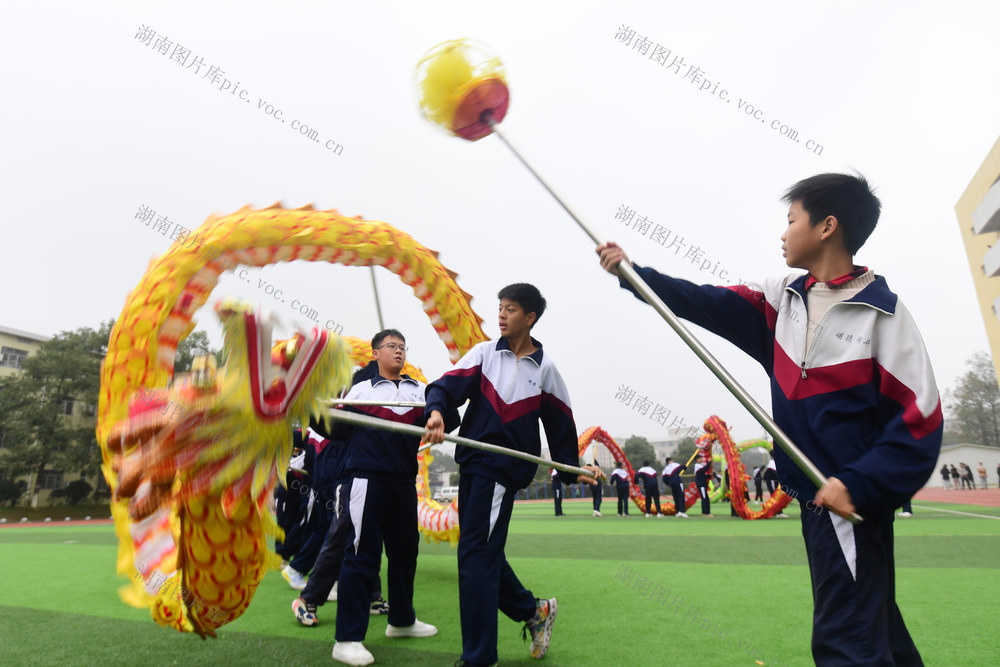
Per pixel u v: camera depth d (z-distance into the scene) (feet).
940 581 12.98
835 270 5.27
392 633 9.53
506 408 8.25
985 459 140.67
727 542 22.24
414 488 9.55
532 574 14.98
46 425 84.17
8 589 14.34
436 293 12.37
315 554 14.17
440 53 7.55
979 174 82.79
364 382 10.46
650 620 10.16
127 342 7.23
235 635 9.77
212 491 6.16
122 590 6.81
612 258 5.78
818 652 4.47
